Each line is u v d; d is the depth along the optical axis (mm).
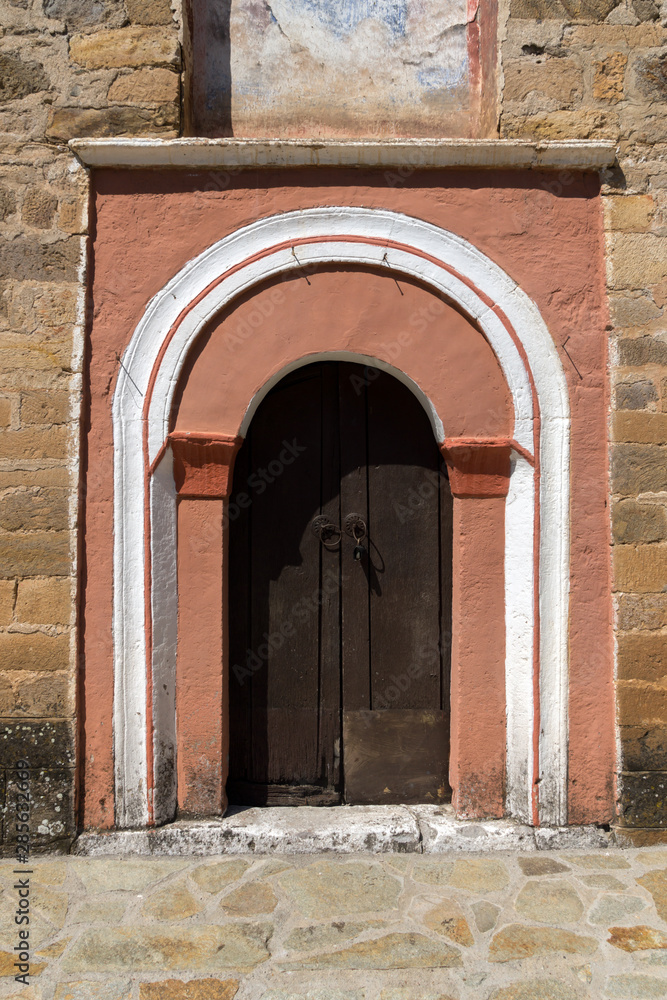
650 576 2936
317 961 2219
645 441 2953
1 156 2920
